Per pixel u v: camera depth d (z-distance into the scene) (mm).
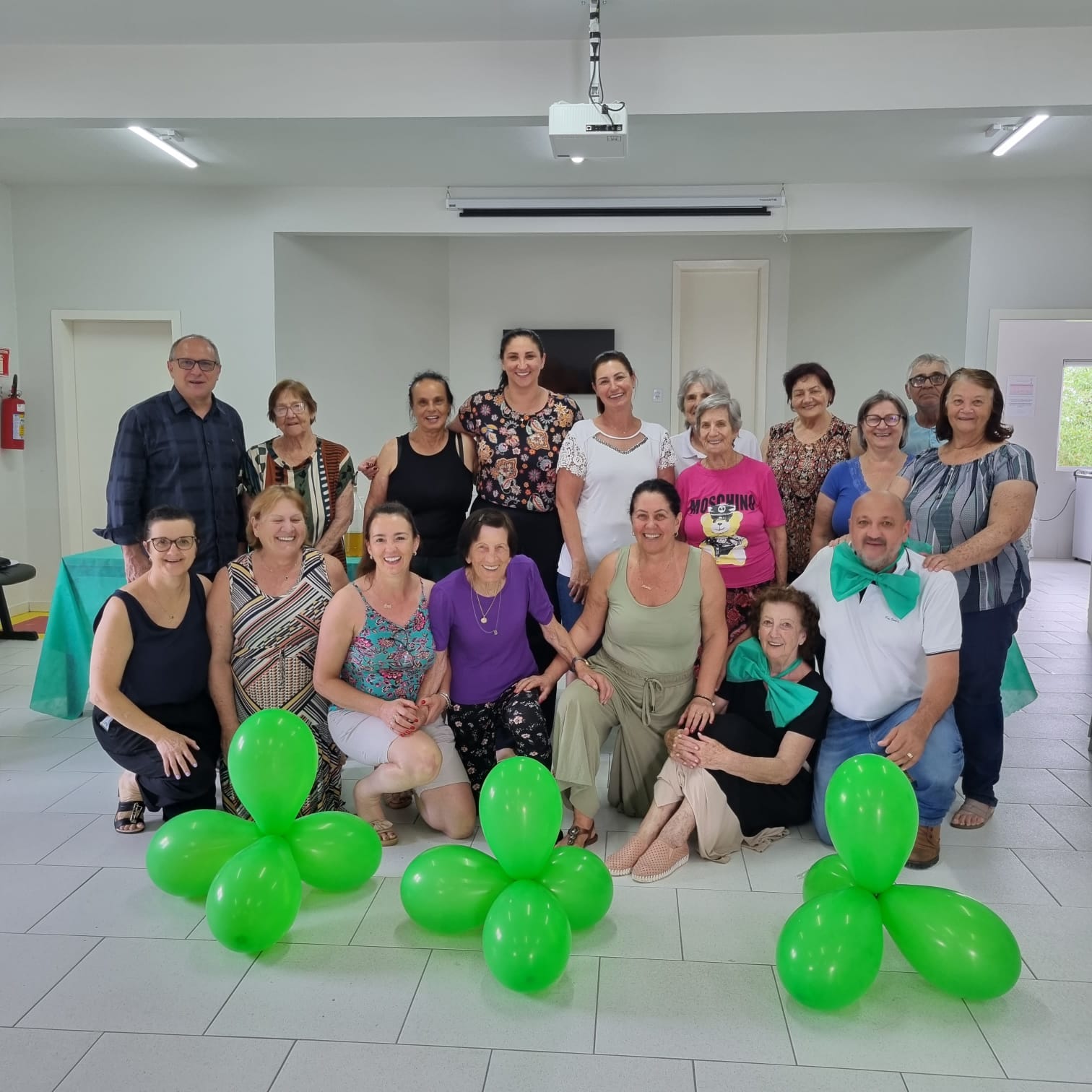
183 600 2729
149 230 5914
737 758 2600
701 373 3562
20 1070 1763
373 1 3484
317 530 3539
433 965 2127
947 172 5594
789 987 1933
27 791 3176
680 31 3797
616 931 2270
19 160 5293
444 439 3385
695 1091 1705
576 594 3209
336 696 2723
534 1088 1712
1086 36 3754
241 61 3943
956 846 2740
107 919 2326
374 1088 1714
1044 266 5781
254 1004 1972
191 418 3283
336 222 5910
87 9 3566
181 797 2723
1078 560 8844
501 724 2850
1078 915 2342
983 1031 1883
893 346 6715
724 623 2846
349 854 2367
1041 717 4082
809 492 3611
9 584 5484
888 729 2666
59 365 6027
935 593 2590
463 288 7887
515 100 3926
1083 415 8852
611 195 5934
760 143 4980
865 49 3830
